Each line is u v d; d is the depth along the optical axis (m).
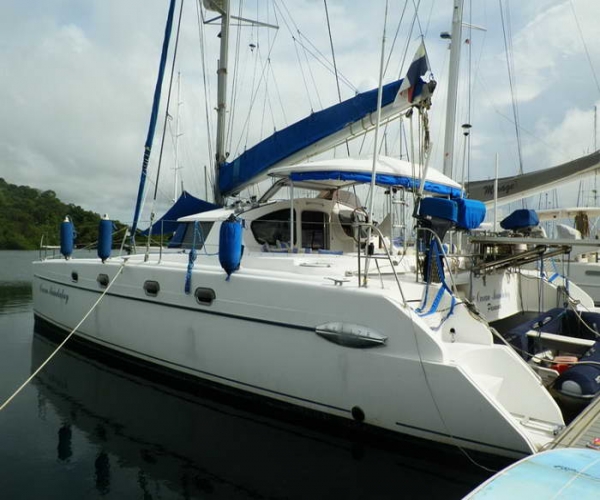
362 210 6.02
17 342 7.55
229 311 4.54
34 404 4.98
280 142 5.81
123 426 4.40
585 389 3.47
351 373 3.74
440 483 3.29
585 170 8.02
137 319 5.59
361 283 3.96
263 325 4.28
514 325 5.75
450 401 3.28
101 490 3.34
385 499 3.13
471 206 4.43
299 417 4.17
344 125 5.07
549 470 2.16
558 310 5.22
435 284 4.21
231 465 3.65
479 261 4.84
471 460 3.32
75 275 6.80
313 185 6.01
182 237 6.72
